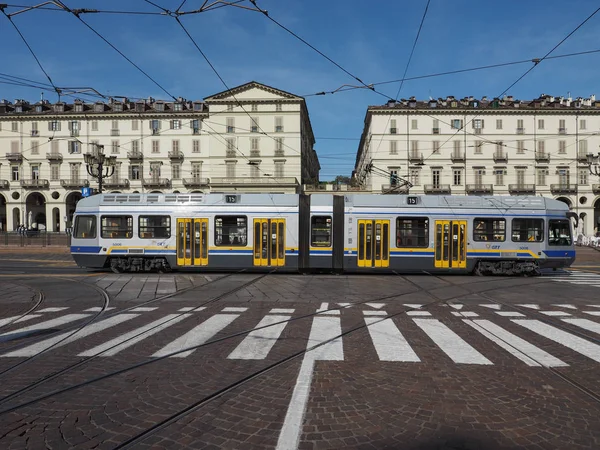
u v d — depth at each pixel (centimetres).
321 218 1600
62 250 2989
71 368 538
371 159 5244
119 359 575
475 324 795
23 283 1325
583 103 5594
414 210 1596
